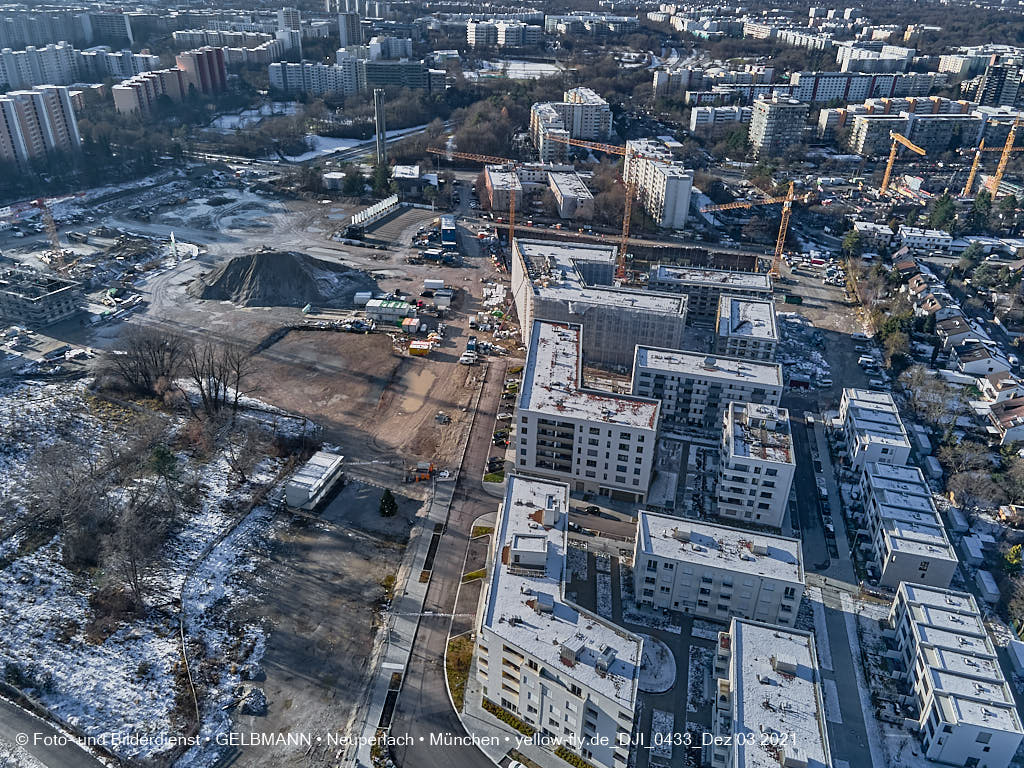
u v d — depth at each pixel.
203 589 155.00
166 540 166.75
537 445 187.88
